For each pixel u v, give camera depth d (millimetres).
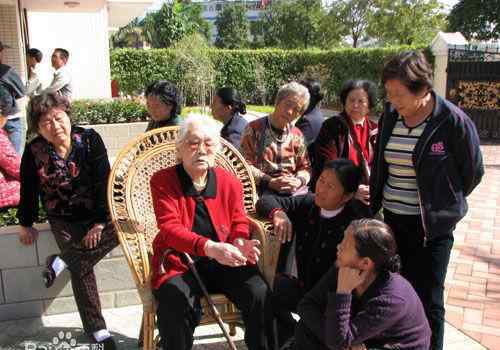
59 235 3188
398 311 2156
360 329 2164
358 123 3658
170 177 2770
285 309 2934
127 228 2918
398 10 32219
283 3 47750
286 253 3439
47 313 3512
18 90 6434
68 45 14125
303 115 4156
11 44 9953
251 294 2629
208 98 20391
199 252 2551
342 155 3600
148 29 35344
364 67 19062
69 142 3141
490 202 6766
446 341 3314
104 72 14477
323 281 2418
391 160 2771
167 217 2668
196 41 20609
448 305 3834
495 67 12227
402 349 2195
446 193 2625
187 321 2533
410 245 2791
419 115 2645
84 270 3070
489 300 3918
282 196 3457
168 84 3959
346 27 37625
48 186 3152
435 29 32125
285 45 47500
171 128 3342
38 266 3428
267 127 3635
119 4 13164
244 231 2877
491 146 11570
